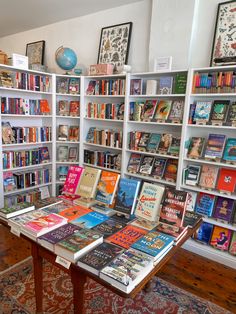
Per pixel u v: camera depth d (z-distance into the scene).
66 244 1.27
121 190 1.70
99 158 3.45
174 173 2.77
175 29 2.70
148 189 1.62
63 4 3.24
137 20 3.13
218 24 2.51
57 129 3.64
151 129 3.12
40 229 1.40
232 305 1.94
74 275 1.26
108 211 1.72
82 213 1.70
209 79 2.43
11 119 3.29
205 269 2.40
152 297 1.99
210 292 2.08
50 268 2.29
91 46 3.63
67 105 3.58
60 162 3.63
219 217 2.52
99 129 3.50
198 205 2.64
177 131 2.93
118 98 3.38
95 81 3.37
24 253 2.51
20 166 3.29
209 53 2.61
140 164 3.05
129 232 1.47
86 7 3.33
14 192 3.25
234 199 2.46
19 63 3.00
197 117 2.52
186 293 2.05
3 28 4.34
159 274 2.29
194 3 2.55
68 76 3.38
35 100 3.33
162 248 1.30
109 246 1.31
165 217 1.51
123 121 3.05
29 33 4.45
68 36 3.88
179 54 2.71
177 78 2.65
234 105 2.40
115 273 1.08
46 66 4.00
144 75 2.91
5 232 2.91
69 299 1.92
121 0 3.08
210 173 2.59
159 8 2.77
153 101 2.91
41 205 1.80
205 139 2.71
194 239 2.70
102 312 1.81
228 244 2.50
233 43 2.44
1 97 2.92
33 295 1.94
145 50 3.11
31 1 3.17
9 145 3.09
